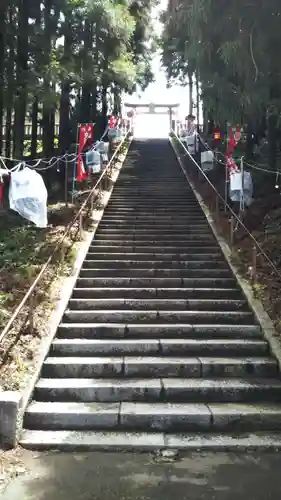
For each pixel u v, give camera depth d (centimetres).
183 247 1034
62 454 484
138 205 1367
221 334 711
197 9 828
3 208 1277
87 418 535
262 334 704
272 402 580
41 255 945
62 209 1309
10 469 451
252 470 453
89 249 1025
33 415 534
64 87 1488
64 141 1642
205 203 1355
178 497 407
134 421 536
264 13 766
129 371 625
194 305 791
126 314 749
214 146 1744
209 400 582
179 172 1847
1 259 928
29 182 829
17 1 1244
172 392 582
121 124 2339
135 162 2033
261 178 1381
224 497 407
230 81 977
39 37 1298
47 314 721
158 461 470
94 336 709
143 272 915
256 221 1132
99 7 1302
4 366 585
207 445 496
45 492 414
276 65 831
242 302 789
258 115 1075
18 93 1252
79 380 607
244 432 531
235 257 952
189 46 1088
